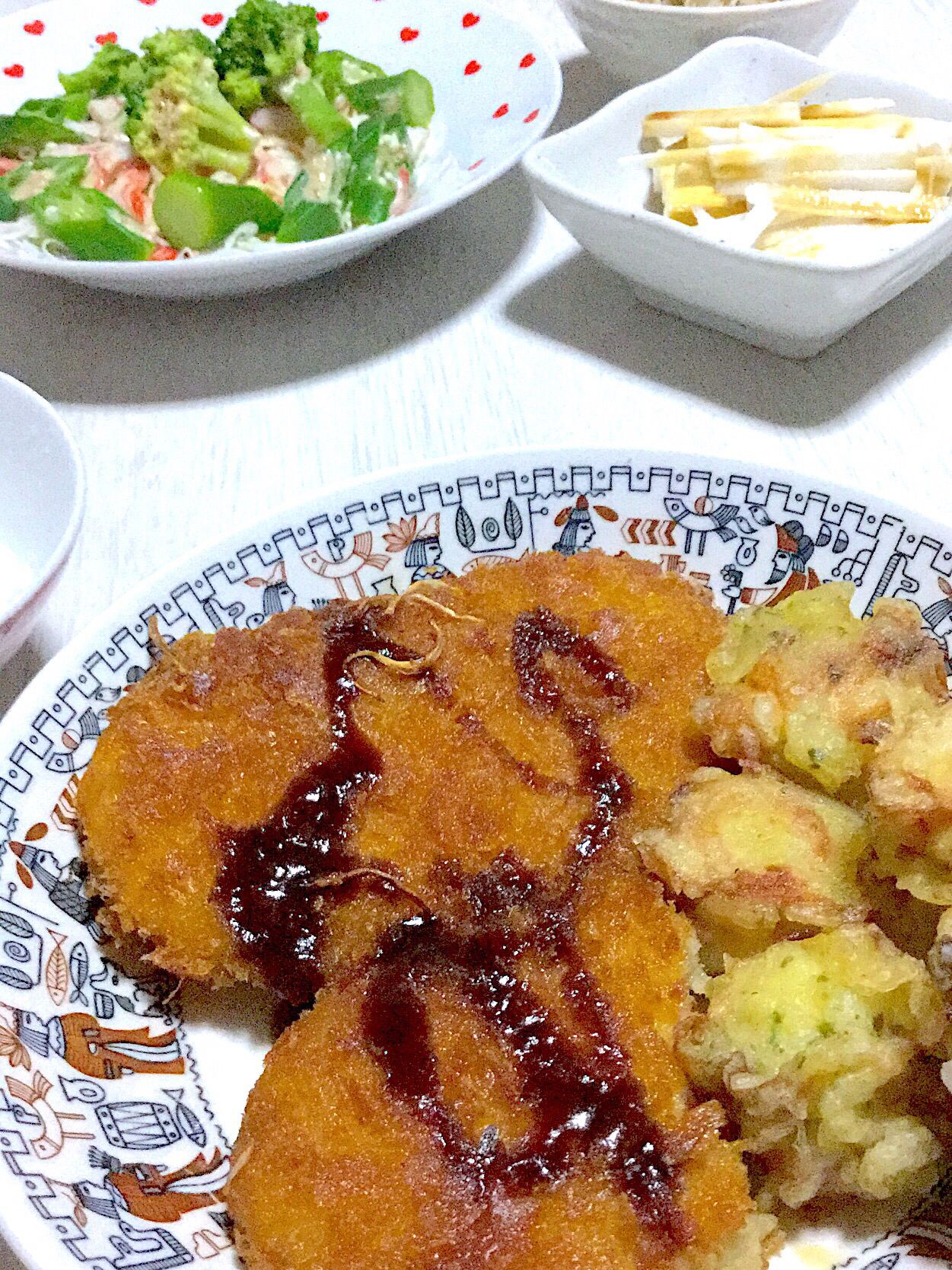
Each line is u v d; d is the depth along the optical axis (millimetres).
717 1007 250
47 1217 225
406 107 511
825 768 271
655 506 339
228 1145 260
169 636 315
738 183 436
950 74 558
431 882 277
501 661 310
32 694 294
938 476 380
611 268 442
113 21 568
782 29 513
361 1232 235
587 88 583
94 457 401
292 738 297
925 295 448
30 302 470
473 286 468
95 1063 260
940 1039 240
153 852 281
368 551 335
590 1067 252
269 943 273
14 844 280
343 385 427
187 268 414
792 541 329
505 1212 236
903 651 282
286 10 527
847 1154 244
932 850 248
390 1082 252
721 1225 235
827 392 413
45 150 506
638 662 309
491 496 340
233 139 495
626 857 278
